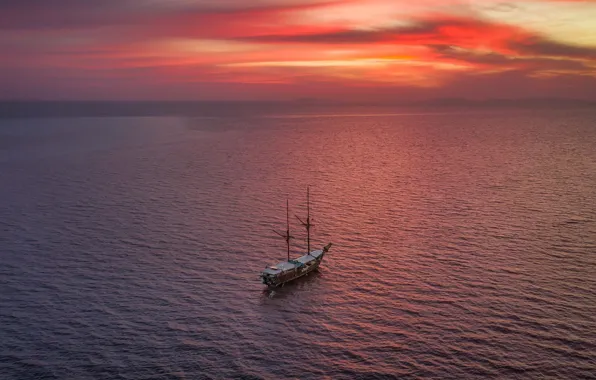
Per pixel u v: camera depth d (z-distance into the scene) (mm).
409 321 93312
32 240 135625
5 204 171250
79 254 125938
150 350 85875
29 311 98438
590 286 104062
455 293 102938
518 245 127500
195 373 79812
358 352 84625
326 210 163625
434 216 154625
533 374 77375
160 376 79062
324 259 122688
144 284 109875
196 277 113438
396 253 124938
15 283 110188
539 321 91312
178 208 166375
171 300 102938
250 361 82875
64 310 98812
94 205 170000
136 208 166500
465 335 87938
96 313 97688
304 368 80875
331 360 82750
